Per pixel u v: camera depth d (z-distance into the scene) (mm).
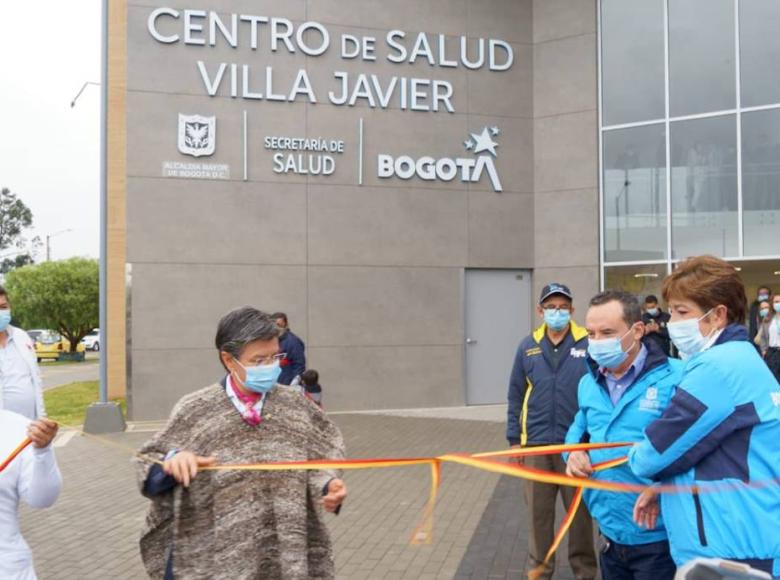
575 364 4824
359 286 14188
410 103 14586
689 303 2762
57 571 5605
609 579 3385
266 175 13812
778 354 11172
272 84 13898
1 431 2852
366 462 2604
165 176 13367
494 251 14953
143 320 13188
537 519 4910
